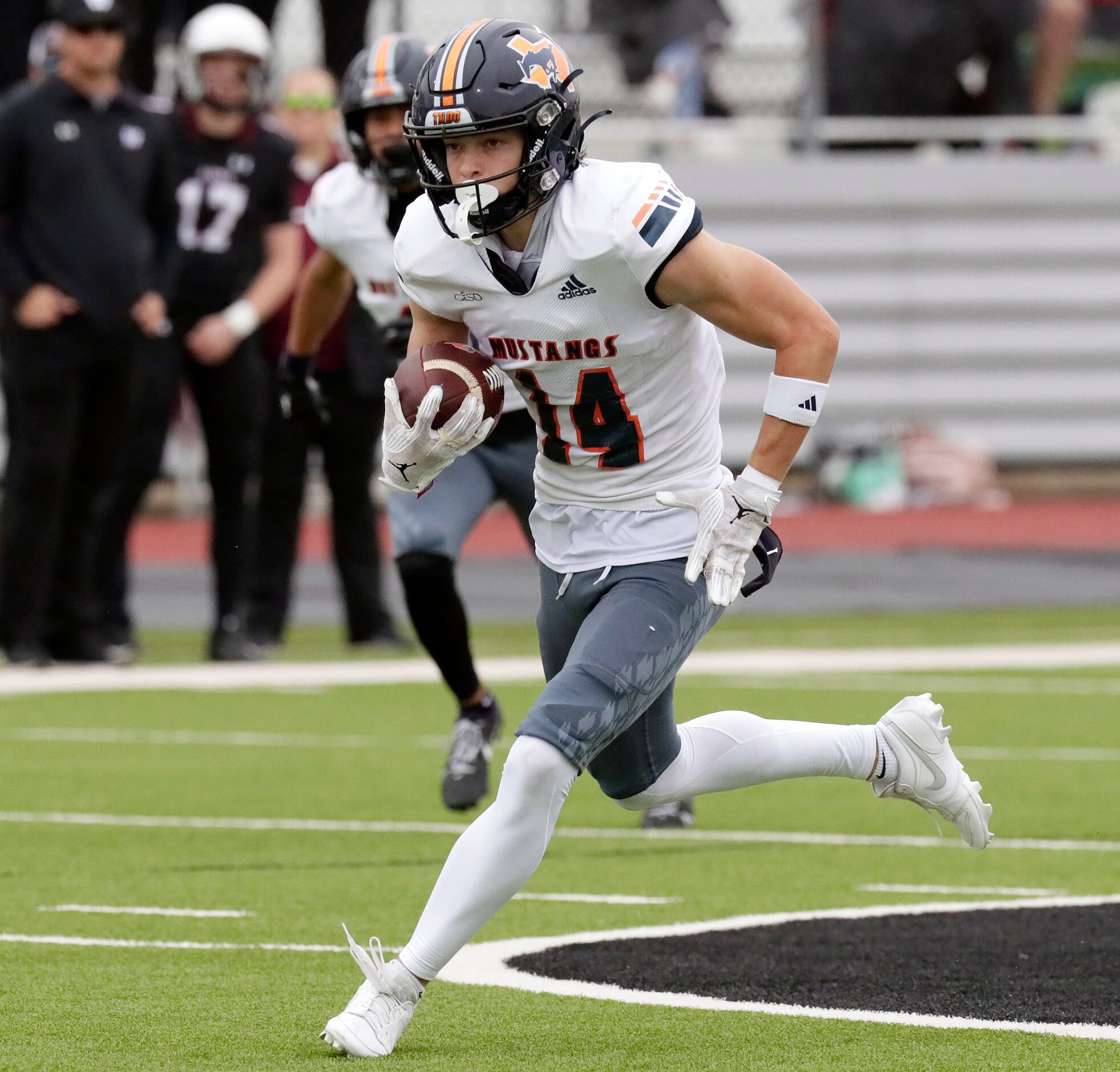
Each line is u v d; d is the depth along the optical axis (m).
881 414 69.06
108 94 34.09
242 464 36.75
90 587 36.62
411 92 20.20
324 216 21.73
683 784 14.88
